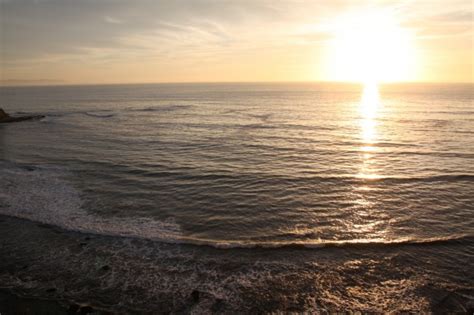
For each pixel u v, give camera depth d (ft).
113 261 34.83
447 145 94.48
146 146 96.53
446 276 32.19
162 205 50.88
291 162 77.36
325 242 38.75
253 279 31.68
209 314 27.02
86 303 28.40
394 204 51.06
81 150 90.79
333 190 57.72
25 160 78.95
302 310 27.61
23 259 35.27
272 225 44.06
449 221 44.91
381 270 33.27
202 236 40.75
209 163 76.33
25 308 27.73
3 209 47.96
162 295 29.37
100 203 51.37
